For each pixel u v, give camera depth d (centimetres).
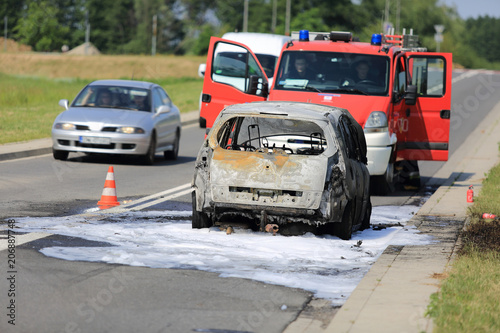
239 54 3434
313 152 2038
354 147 2117
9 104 6681
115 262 1552
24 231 1830
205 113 2991
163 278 1445
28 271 1451
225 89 2961
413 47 3444
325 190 1859
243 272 1514
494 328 1134
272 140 2212
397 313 1199
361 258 1698
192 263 1568
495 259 1639
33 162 3403
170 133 3772
